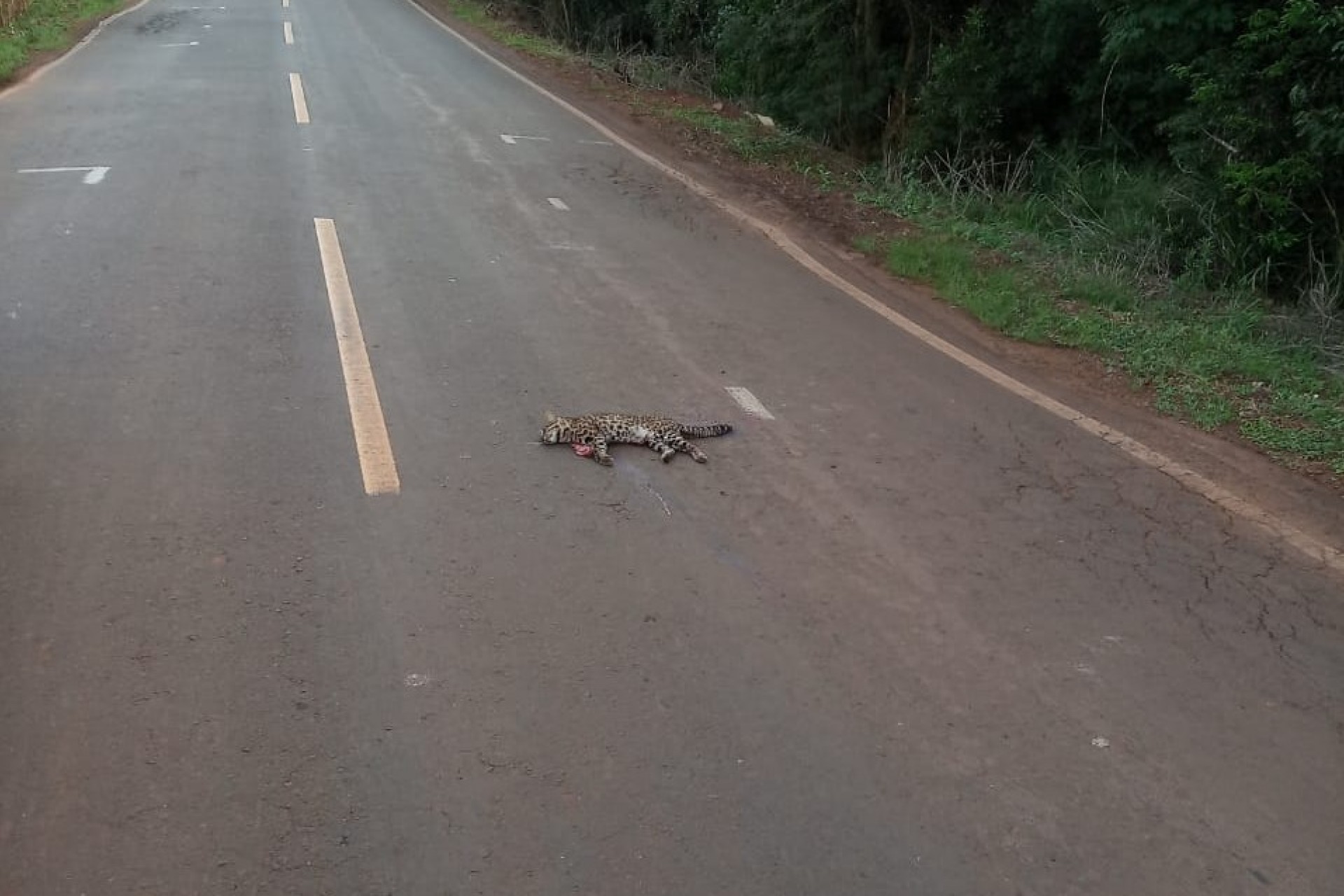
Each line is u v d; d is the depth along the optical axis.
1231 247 10.86
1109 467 6.49
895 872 3.38
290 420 6.05
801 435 6.52
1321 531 5.91
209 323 7.32
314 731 3.78
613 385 6.96
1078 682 4.39
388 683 4.05
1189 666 4.55
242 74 16.66
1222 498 6.20
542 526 5.22
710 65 22.72
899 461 6.29
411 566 4.79
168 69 16.80
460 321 7.76
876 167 15.23
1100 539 5.58
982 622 4.75
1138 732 4.12
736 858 3.38
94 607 4.34
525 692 4.06
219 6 25.08
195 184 10.62
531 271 9.00
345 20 24.17
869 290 9.70
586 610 4.59
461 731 3.84
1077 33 14.41
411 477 5.55
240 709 3.85
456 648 4.27
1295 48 10.07
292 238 9.22
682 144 14.77
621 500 5.54
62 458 5.45
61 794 3.44
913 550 5.31
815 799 3.66
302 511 5.15
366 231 9.59
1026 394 7.57
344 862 3.26
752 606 4.73
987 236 11.59
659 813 3.54
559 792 3.60
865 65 17.55
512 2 28.28
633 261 9.61
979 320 9.24
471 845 3.36
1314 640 4.82
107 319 7.25
